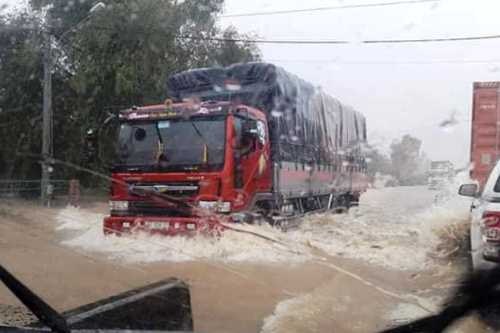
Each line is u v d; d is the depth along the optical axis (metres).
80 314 3.39
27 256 7.57
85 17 21.83
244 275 6.62
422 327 4.50
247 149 9.52
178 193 9.22
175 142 9.42
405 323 4.54
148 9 21.59
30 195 17.08
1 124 21.44
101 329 3.28
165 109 9.64
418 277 6.33
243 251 7.95
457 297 5.11
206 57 23.70
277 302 5.41
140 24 21.53
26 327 3.08
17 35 21.61
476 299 4.96
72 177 17.12
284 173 11.12
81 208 13.68
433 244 7.82
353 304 5.23
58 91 21.84
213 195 9.05
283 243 8.46
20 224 10.55
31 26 21.50
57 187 16.80
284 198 11.08
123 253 7.96
